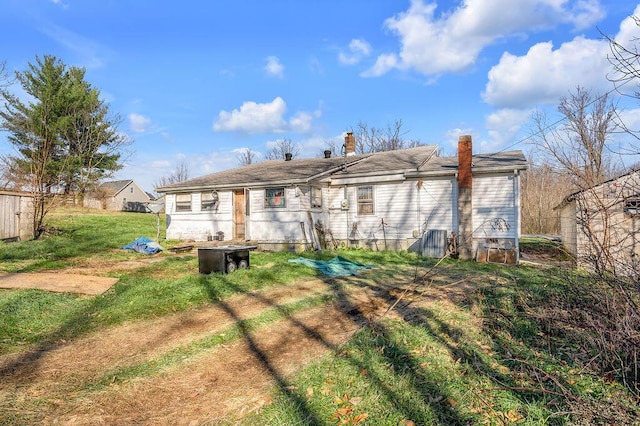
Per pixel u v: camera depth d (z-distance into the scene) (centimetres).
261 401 359
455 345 499
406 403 344
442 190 1508
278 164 2120
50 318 598
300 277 980
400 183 1583
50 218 1981
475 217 1429
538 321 554
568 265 590
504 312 624
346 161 1836
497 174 1403
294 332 568
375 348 481
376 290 855
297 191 1513
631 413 316
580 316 489
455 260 1358
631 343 368
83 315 623
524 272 1062
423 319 611
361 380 392
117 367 438
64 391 380
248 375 422
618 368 402
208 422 325
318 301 744
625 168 562
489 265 1259
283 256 1328
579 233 870
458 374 408
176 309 666
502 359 450
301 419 321
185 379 412
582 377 396
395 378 395
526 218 2906
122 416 337
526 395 359
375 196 1630
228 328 573
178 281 825
